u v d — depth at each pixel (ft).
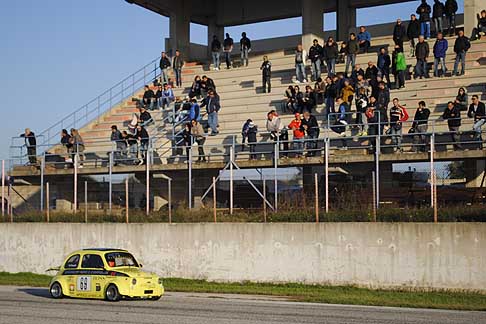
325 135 172.96
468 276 117.60
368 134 158.71
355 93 172.55
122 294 111.24
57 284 117.08
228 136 183.32
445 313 96.89
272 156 162.81
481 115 147.02
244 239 135.64
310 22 217.77
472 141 141.28
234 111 196.95
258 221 137.80
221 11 255.29
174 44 244.22
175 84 221.25
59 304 107.86
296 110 180.24
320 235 128.88
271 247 133.08
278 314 94.79
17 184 188.75
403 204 131.75
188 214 145.69
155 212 151.43
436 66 178.50
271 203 142.61
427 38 195.42
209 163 162.40
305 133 161.68
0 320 90.02
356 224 126.11
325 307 103.91
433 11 195.72
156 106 208.33
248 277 135.03
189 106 191.42
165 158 172.65
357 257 125.80
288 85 199.93
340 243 127.24
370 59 198.49
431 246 120.16
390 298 113.19
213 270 138.51
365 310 100.27
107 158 182.80
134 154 176.14
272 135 165.48
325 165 138.51
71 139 188.75
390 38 210.18
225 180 150.20
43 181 181.16
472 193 133.90
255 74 212.64
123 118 212.84
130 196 166.61
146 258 145.48
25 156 188.96
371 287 124.36
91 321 88.17
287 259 131.64
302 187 142.10
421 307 104.53
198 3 254.88
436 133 142.61
